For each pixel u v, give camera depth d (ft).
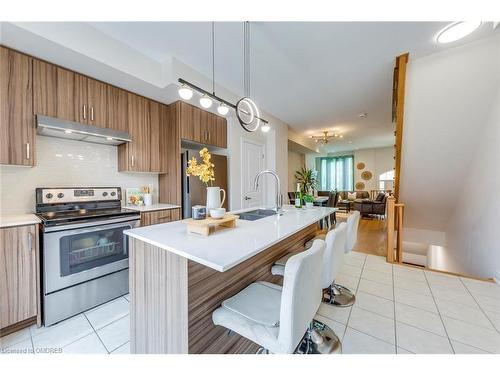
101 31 6.60
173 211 9.09
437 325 5.54
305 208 8.92
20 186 6.77
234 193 12.14
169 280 3.64
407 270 9.04
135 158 8.89
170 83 8.02
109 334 5.35
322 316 5.97
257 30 6.64
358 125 17.53
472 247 9.80
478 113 7.93
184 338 3.42
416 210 13.60
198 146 11.60
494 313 6.00
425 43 7.16
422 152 9.91
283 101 12.36
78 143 8.13
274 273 5.47
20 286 5.38
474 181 9.31
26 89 6.09
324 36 6.89
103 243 6.92
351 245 6.63
